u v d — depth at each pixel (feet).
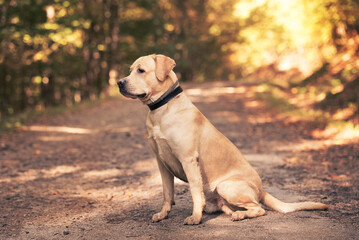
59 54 68.80
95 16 84.38
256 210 12.84
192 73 156.56
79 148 28.96
